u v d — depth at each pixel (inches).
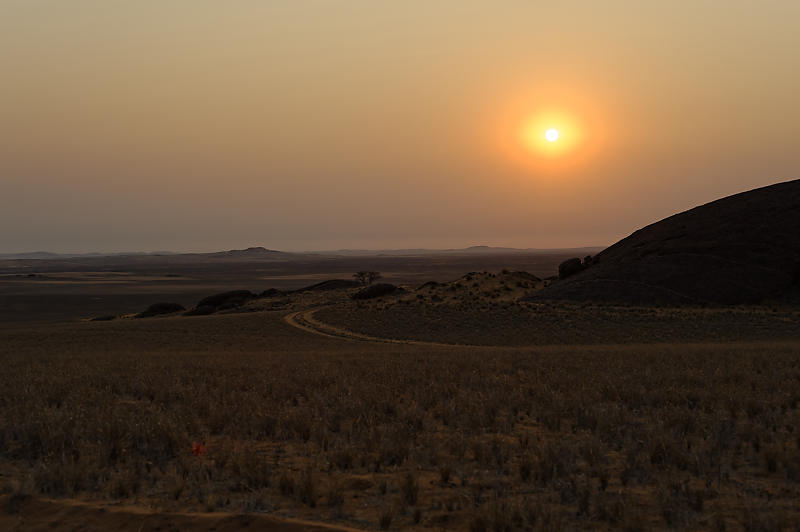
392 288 3627.0
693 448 418.9
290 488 349.1
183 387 775.1
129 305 5561.0
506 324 2393.0
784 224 3250.5
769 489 345.1
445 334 2325.3
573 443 464.1
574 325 2305.6
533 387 716.7
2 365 1210.0
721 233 3307.1
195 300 6141.7
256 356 1427.2
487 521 283.3
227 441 484.4
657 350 1360.7
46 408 603.5
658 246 3383.4
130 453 431.5
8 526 295.7
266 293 4483.3
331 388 736.3
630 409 607.2
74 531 288.5
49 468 372.5
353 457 412.2
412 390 723.4
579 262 3759.8
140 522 295.0
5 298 6092.5
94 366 1108.5
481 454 412.5
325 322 2716.5
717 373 797.2
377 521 299.6
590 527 289.9
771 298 2662.4
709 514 304.7
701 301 2679.6
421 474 386.9
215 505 325.1
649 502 324.8
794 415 536.4
